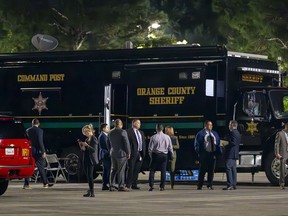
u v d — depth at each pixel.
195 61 38.75
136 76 39.81
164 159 35.41
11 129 31.92
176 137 36.97
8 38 75.06
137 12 77.50
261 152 38.38
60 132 41.38
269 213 26.42
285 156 36.72
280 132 36.69
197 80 38.69
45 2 75.06
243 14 74.38
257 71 39.28
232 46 77.56
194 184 40.41
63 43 75.88
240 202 30.11
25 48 75.31
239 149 38.66
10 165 31.66
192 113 38.72
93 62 40.78
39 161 37.41
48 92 41.59
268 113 38.47
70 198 31.94
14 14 74.88
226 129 38.38
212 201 30.55
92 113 40.75
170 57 39.19
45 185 37.66
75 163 41.09
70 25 75.00
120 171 35.19
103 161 36.06
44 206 28.80
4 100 42.31
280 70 40.16
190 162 38.75
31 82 41.91
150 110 39.47
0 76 42.41
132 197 32.38
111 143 35.12
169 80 39.16
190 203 29.78
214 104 38.56
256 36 73.50
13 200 31.11
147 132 39.47
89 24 75.19
